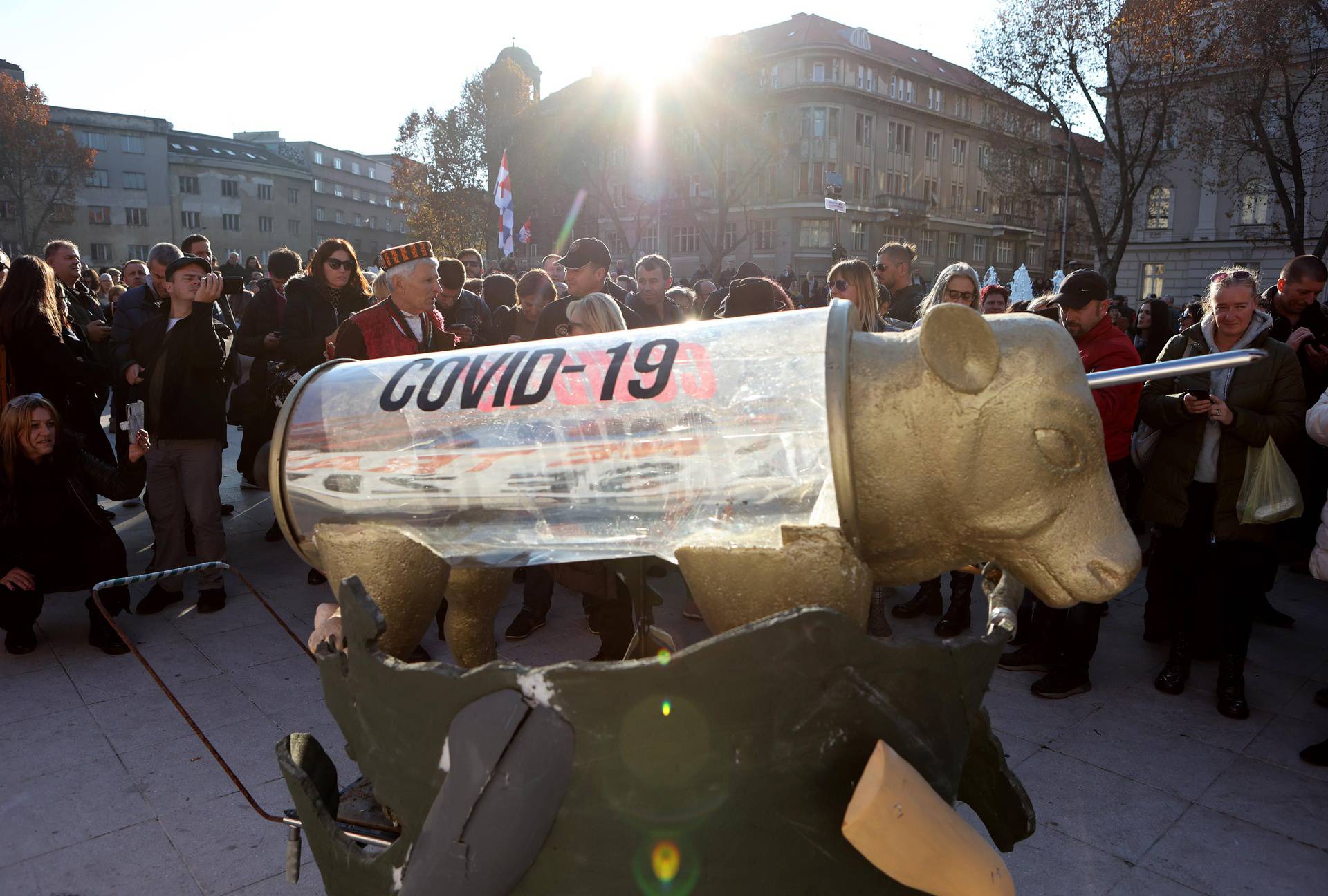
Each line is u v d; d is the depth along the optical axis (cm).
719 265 3953
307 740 153
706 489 128
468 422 138
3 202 5734
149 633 423
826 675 103
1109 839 258
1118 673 381
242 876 242
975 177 6066
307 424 150
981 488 124
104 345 635
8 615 388
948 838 102
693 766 104
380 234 10119
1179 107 2553
